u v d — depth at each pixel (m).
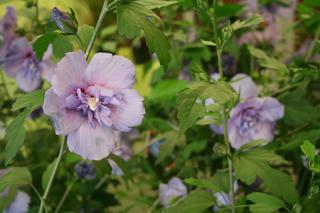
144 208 1.24
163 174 1.19
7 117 1.14
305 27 1.17
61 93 0.69
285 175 0.78
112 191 1.32
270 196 0.76
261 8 1.31
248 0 1.29
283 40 1.37
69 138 0.71
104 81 0.70
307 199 0.76
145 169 1.19
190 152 1.04
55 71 0.68
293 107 1.00
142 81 1.32
